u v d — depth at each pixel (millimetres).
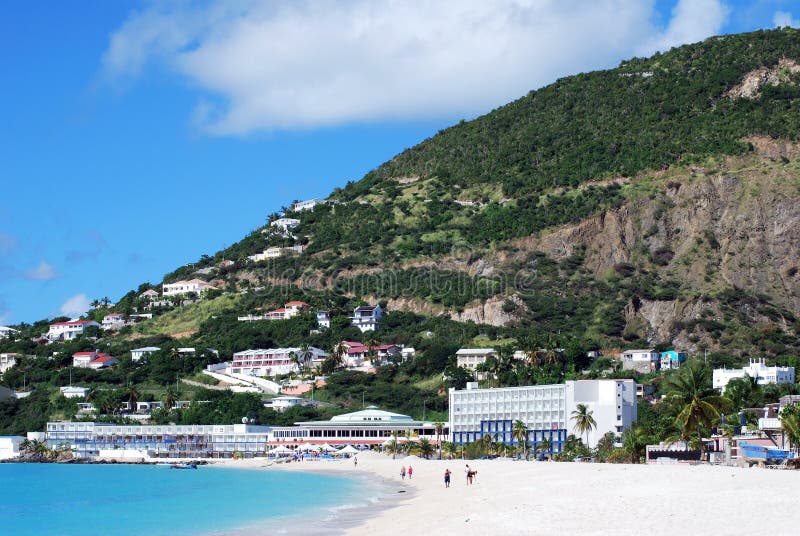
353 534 89125
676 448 158625
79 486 180625
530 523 78625
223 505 131375
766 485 91688
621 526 73500
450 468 169750
